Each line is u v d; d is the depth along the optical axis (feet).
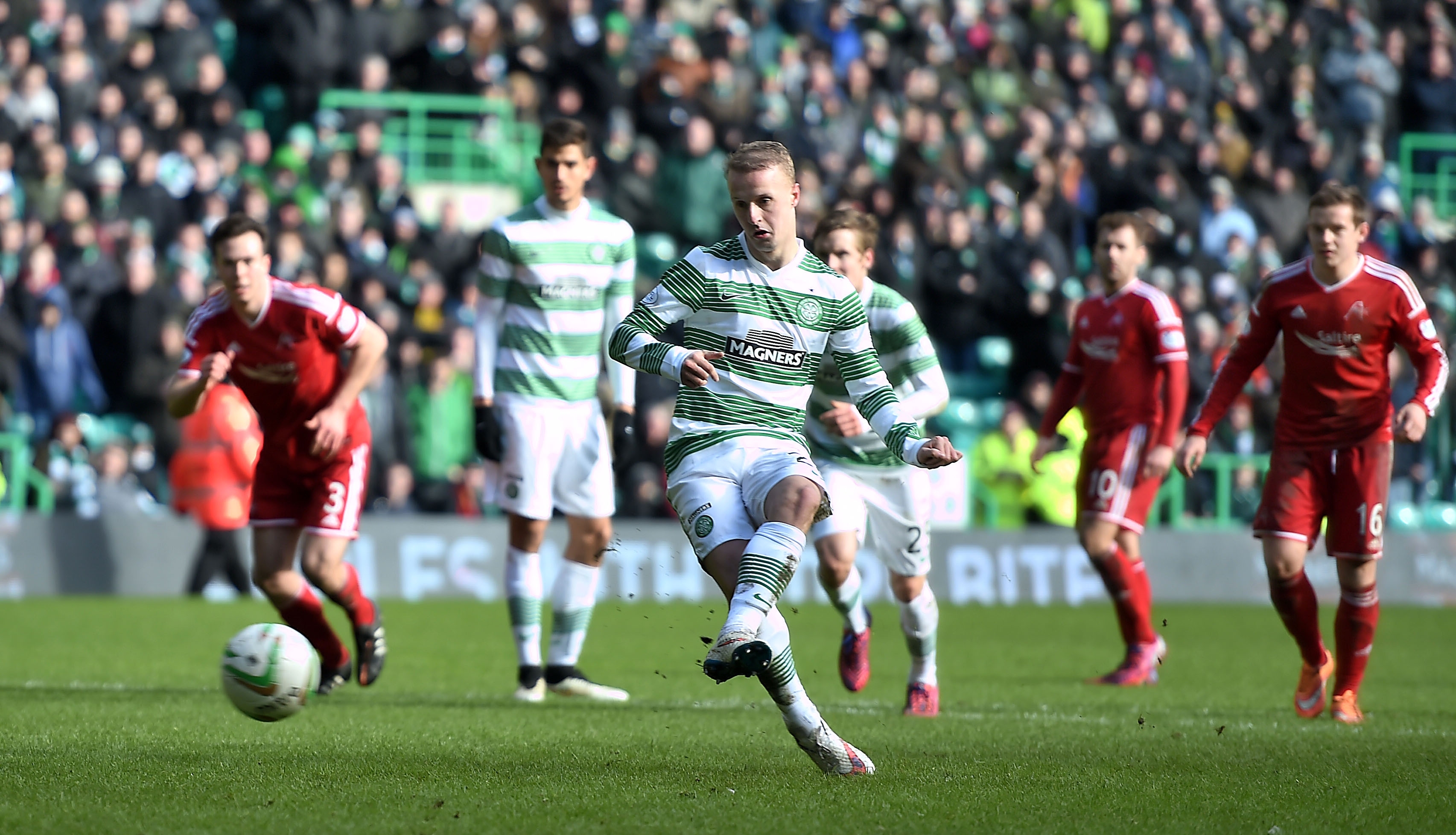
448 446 184.34
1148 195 227.61
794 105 228.22
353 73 222.28
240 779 54.90
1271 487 84.07
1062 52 252.83
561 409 92.32
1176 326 106.73
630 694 93.81
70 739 65.26
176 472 167.22
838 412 56.70
